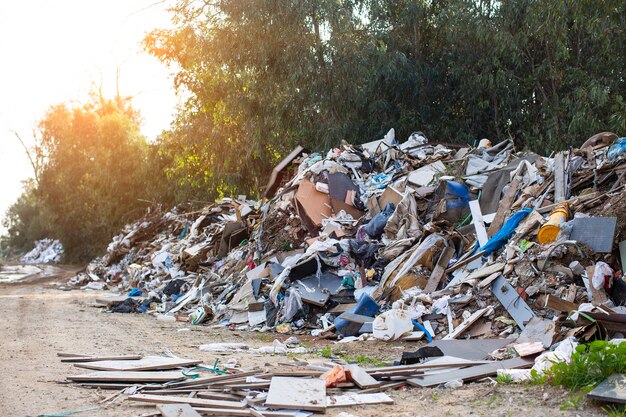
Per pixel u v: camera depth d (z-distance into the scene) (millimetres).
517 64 25547
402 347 11297
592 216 12539
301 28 27859
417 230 15508
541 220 12969
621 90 24781
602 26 21500
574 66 25438
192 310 18125
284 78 28938
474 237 14383
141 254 31047
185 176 38719
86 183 51531
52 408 6938
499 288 11984
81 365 9188
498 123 27109
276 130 30000
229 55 29266
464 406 6664
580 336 8867
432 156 19250
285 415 6383
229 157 33562
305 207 18312
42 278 39406
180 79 33750
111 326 14812
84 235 53562
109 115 52312
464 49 26875
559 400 6488
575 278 11719
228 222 23500
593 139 15852
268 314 14930
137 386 7812
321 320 14094
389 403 6875
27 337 12492
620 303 11008
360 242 15570
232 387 7438
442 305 12336
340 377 7637
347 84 27578
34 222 76562
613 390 6215
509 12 24547
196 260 23312
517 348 8977
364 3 28953
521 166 15289
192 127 34719
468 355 9297
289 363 9312
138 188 49719
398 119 28391
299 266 15141
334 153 20500
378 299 13875
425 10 28984
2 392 7668
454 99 28734
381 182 18766
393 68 26766
